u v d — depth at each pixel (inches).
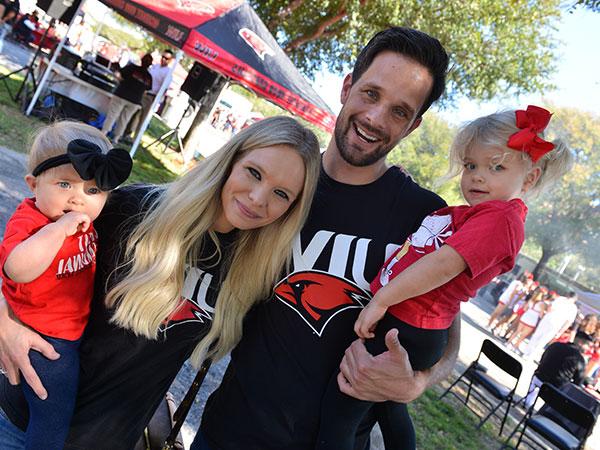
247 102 794.2
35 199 61.3
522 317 521.3
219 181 66.7
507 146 72.5
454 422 254.4
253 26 353.7
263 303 75.6
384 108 70.8
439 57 71.8
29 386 60.6
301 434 72.2
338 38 649.0
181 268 66.0
